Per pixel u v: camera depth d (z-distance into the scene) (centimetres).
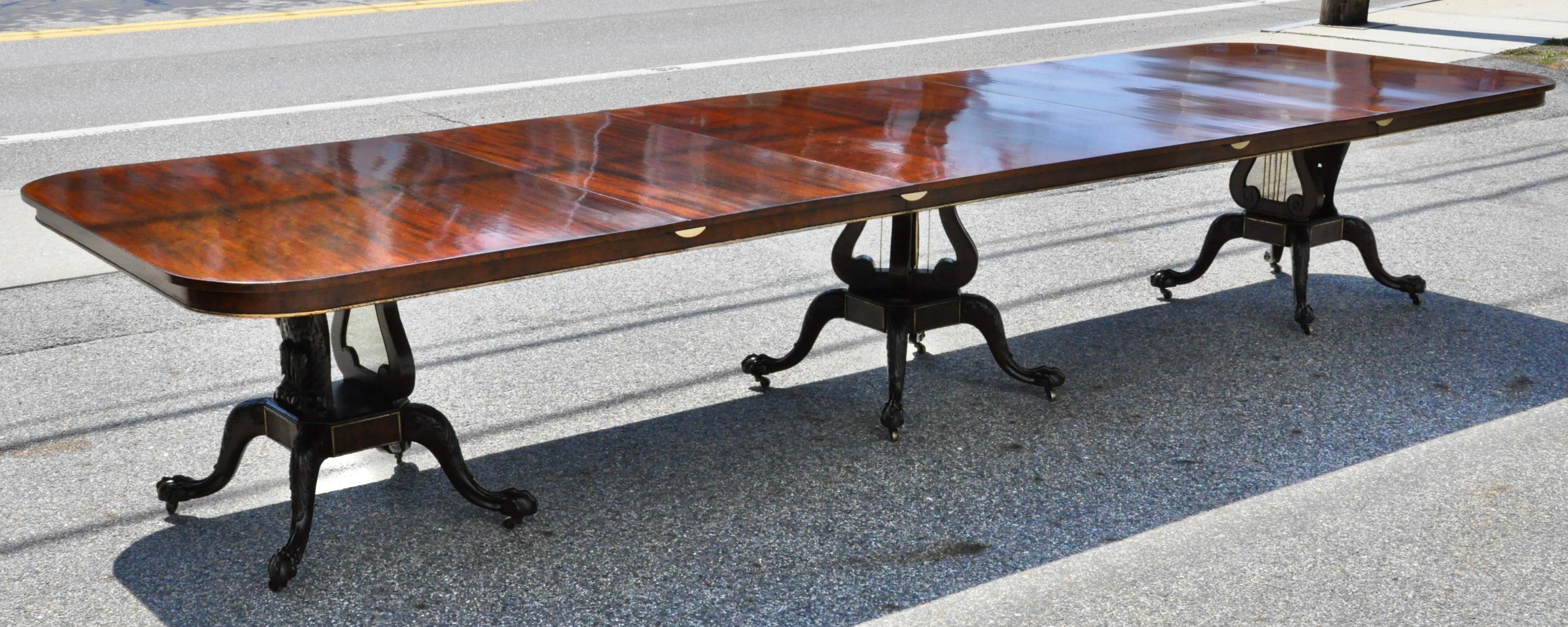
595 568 297
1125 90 439
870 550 305
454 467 314
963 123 383
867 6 1252
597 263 269
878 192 300
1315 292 488
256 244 261
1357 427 369
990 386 403
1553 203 599
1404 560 297
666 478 342
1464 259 521
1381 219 578
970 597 285
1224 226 466
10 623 273
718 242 282
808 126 382
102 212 286
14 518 319
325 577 293
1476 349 427
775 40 1070
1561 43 960
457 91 877
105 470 346
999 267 521
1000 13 1208
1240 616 275
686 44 1055
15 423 374
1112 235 564
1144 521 317
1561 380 400
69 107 829
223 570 296
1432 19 1092
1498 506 321
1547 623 271
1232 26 1112
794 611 279
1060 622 274
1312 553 301
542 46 1046
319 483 338
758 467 348
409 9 1238
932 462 351
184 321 459
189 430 372
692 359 427
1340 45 989
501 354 430
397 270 245
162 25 1144
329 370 297
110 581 291
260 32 1112
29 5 1264
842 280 399
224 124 783
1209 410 382
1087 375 411
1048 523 317
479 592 287
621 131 378
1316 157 437
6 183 650
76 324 455
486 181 315
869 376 412
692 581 291
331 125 779
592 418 380
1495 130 746
